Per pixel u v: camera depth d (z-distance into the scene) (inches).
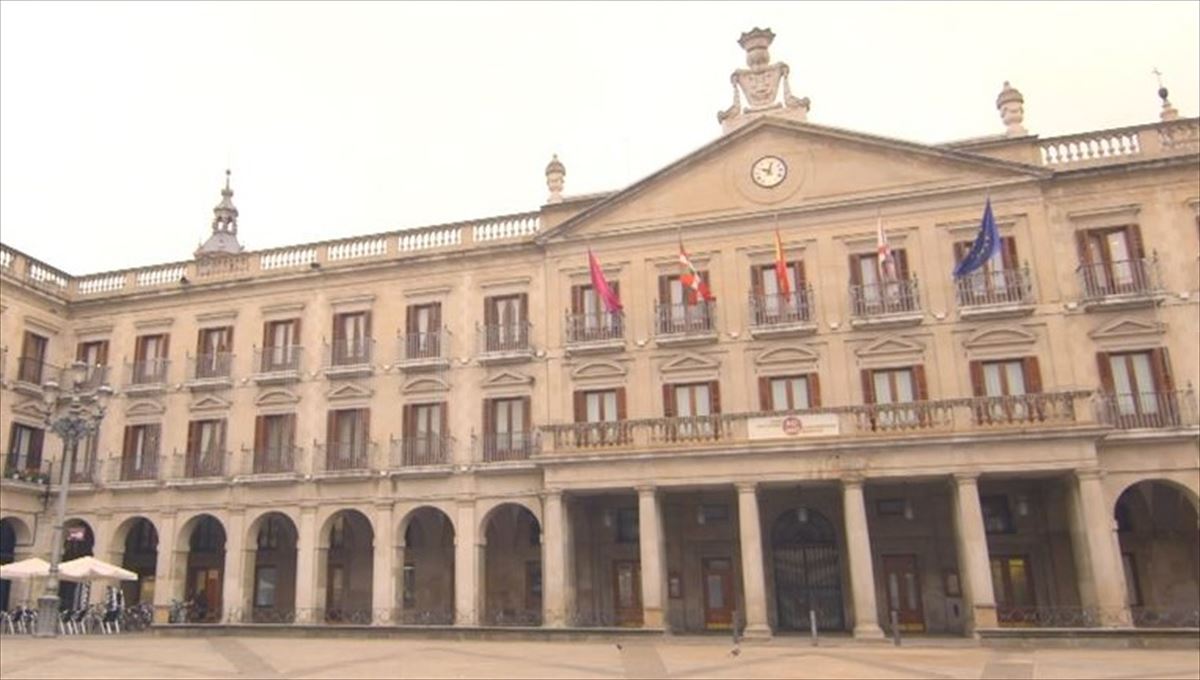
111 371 1461.6
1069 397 995.9
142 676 679.1
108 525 1382.9
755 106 1263.5
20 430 1397.6
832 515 1163.9
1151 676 654.5
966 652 856.9
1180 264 1069.1
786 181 1216.2
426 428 1298.0
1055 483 1093.8
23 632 1207.6
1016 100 1176.8
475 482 1241.4
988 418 1012.5
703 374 1187.9
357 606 1332.4
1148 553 1078.4
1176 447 1015.0
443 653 893.2
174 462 1380.4
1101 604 935.0
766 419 1075.3
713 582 1181.1
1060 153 1138.7
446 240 1366.9
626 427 1133.1
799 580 1165.7
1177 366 1042.7
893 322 1124.5
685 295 1216.8
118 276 1517.0
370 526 1357.0
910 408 1033.5
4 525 1440.7
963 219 1143.6
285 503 1315.2
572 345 1239.5
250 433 1365.7
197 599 1412.4
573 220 1280.8
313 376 1359.5
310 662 807.1
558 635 1058.7
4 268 1391.5
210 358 1413.6
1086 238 1104.2
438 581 1307.8
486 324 1302.9
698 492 1178.6
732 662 781.9
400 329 1343.5
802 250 1194.0
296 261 1429.6
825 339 1153.4
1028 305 1085.1
